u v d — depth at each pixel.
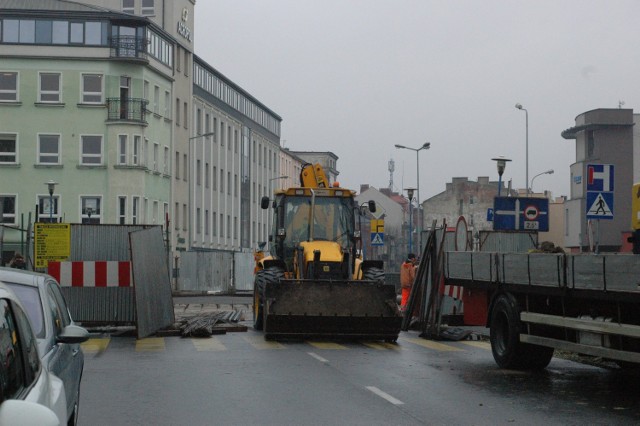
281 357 18.89
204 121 89.44
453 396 13.49
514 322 16.91
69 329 9.23
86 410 12.07
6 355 5.75
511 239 30.03
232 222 99.81
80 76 70.44
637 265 12.47
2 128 69.81
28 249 31.03
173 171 79.38
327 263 25.06
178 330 24.39
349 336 24.62
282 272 26.05
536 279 15.84
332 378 15.47
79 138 70.25
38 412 5.12
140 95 71.69
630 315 13.30
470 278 19.08
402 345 22.42
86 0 81.38
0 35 69.94
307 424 11.08
